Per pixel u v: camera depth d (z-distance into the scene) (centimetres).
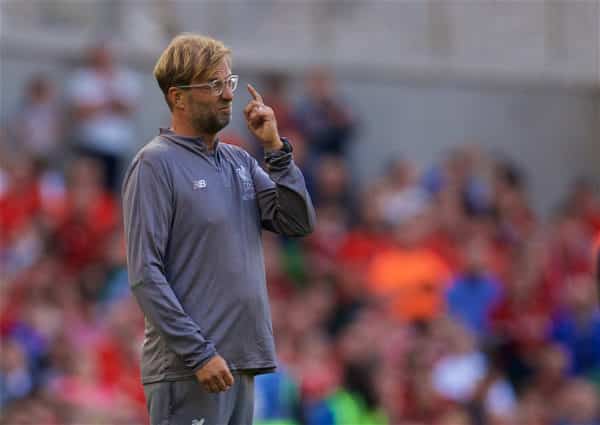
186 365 1605
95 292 4594
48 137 5512
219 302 1642
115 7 6241
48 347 3941
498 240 5756
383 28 6831
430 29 6894
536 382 4978
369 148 6475
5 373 3747
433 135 6650
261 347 1669
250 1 6619
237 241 1666
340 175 5675
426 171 6362
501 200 5975
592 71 7000
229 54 1689
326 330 4659
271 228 1738
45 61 5888
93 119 5397
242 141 5394
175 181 1641
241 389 1672
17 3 5994
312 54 6575
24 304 4147
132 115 5878
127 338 4003
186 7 6456
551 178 6831
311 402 4003
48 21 6056
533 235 5922
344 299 4841
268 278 4816
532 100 6856
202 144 1678
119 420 3766
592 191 6462
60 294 4288
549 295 5444
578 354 5131
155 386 1650
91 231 4816
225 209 1664
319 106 5897
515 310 5178
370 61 6625
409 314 4984
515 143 6800
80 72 5647
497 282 5234
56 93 5784
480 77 6788
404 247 5150
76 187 4969
